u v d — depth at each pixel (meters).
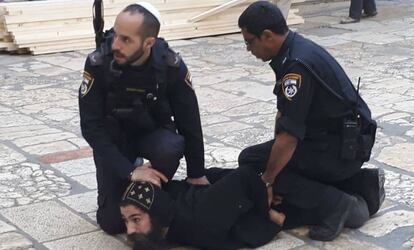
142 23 3.17
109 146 3.44
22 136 5.62
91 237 3.74
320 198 3.64
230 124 5.88
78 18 9.34
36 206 4.17
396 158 4.95
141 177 3.41
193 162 3.69
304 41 3.49
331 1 13.37
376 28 10.50
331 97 3.47
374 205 3.85
